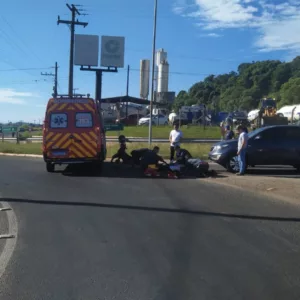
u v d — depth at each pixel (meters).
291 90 94.44
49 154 14.05
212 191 10.66
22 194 10.25
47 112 14.16
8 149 24.98
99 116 14.53
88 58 48.78
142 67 76.44
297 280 4.73
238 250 5.80
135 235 6.55
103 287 4.56
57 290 4.50
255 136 14.22
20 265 5.27
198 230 6.85
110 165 16.77
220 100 117.31
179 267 5.14
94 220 7.55
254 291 4.43
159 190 10.80
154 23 24.66
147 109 72.44
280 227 7.08
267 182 11.69
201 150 21.48
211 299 4.23
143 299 4.25
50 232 6.79
